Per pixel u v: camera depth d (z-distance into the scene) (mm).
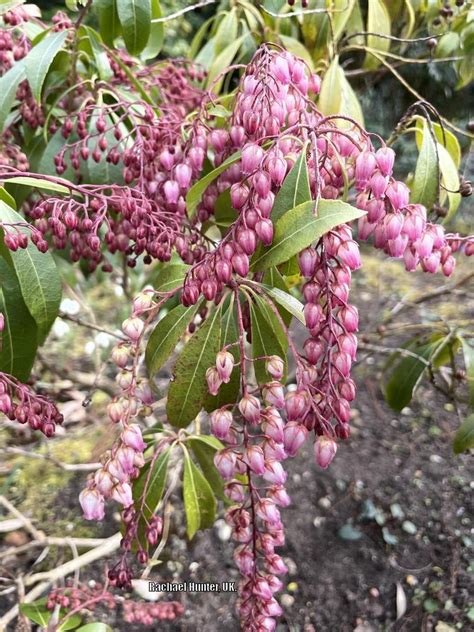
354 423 406
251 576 162
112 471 141
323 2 257
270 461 138
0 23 231
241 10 282
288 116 149
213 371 140
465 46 286
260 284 148
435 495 352
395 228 129
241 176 160
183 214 177
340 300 128
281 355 159
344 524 336
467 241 159
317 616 293
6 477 367
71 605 229
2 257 169
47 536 327
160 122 181
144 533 187
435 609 292
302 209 125
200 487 212
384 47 274
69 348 478
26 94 216
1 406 150
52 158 208
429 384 438
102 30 217
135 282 396
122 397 148
